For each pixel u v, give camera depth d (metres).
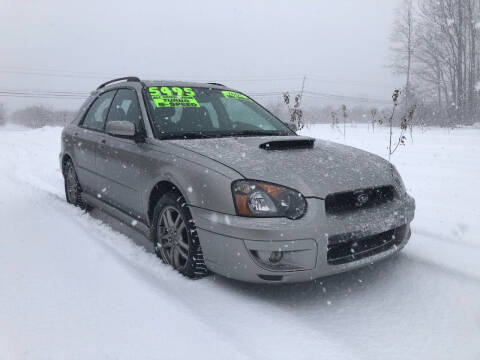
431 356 1.96
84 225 3.81
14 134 16.78
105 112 4.10
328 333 2.14
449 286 2.67
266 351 1.95
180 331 2.07
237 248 2.35
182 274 2.78
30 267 2.78
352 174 2.62
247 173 2.45
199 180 2.55
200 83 4.07
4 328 2.04
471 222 3.88
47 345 1.91
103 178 3.79
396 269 2.93
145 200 3.08
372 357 1.94
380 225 2.52
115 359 1.83
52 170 7.54
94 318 2.15
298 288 2.65
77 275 2.66
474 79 31.64
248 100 4.10
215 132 3.32
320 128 18.17
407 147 9.74
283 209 2.33
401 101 33.38
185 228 2.74
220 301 2.43
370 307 2.42
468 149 9.21
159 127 3.21
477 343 2.06
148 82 3.77
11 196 4.98
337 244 2.41
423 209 4.40
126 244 3.33
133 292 2.45
